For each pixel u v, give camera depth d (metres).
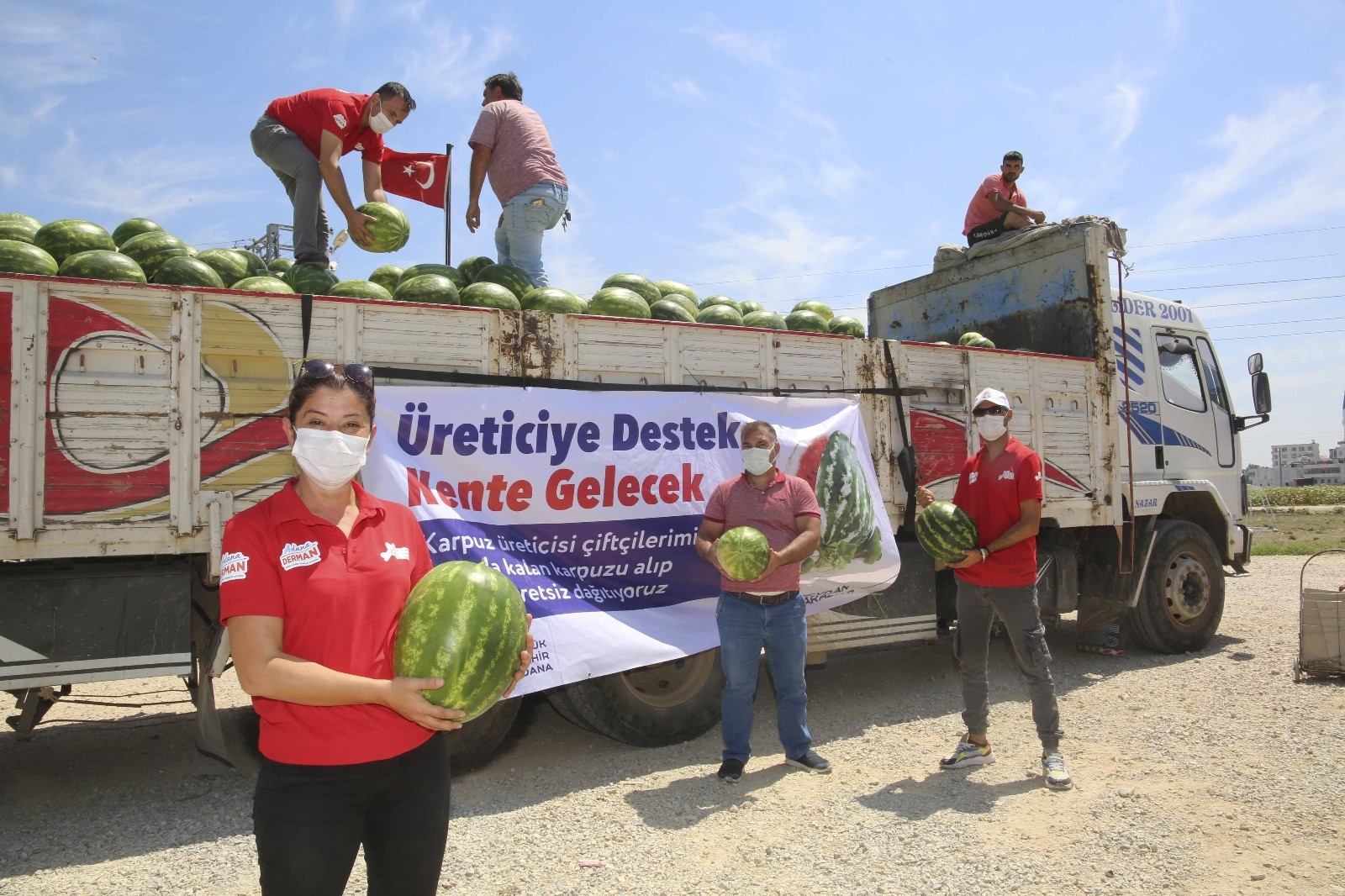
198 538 4.81
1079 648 9.60
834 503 6.77
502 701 5.55
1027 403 8.22
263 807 2.48
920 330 10.59
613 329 6.13
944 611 8.29
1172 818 4.91
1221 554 10.28
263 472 4.96
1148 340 9.93
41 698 5.68
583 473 5.86
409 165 8.70
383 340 5.32
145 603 4.80
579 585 5.84
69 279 4.57
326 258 7.05
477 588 2.63
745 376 6.70
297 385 2.63
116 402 4.65
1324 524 32.31
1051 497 8.28
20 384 4.45
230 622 2.45
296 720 2.47
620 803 5.25
